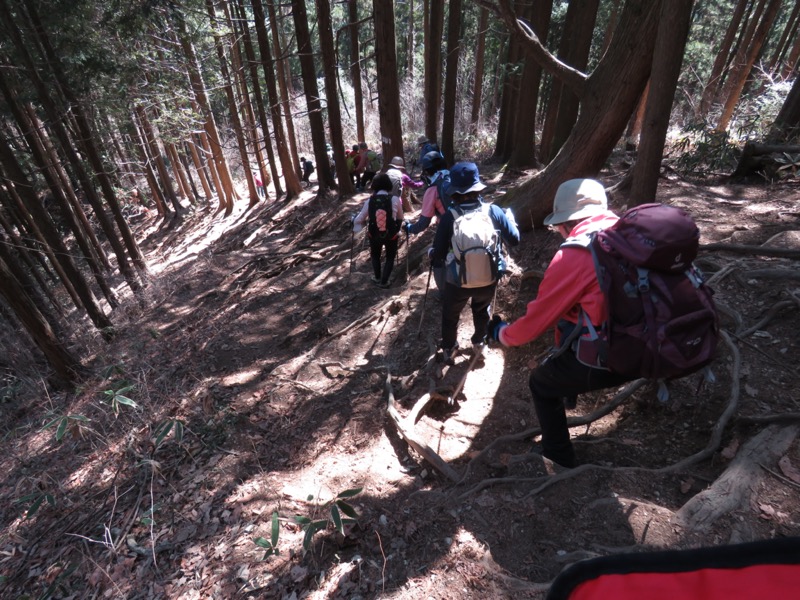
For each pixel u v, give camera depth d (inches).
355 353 183.0
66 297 454.9
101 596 101.0
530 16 367.2
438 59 467.2
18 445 191.2
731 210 198.8
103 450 154.9
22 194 274.7
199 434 146.0
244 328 230.5
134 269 454.3
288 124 617.9
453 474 110.0
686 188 237.5
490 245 130.8
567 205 85.5
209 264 389.4
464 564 85.4
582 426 120.1
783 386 106.4
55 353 221.3
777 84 370.3
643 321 71.5
